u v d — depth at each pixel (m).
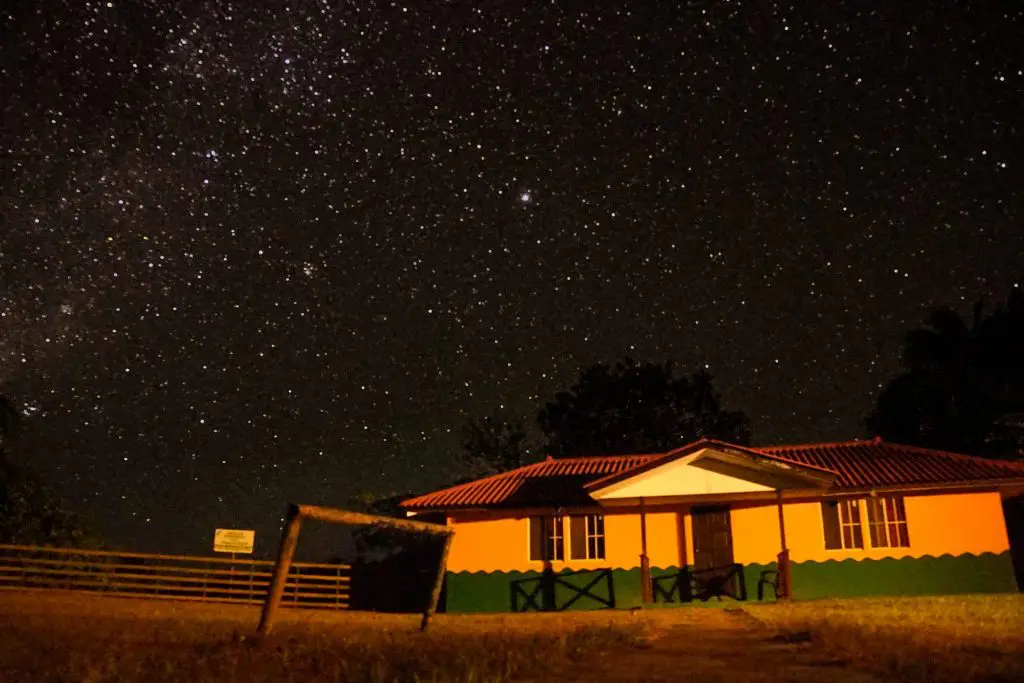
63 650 7.95
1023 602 14.27
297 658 7.71
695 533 18.92
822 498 18.53
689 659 7.89
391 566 29.88
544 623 13.23
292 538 8.59
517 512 19.67
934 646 8.18
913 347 35.00
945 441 33.00
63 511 26.17
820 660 7.61
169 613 14.80
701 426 37.47
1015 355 32.59
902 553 17.88
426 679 6.47
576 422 37.41
